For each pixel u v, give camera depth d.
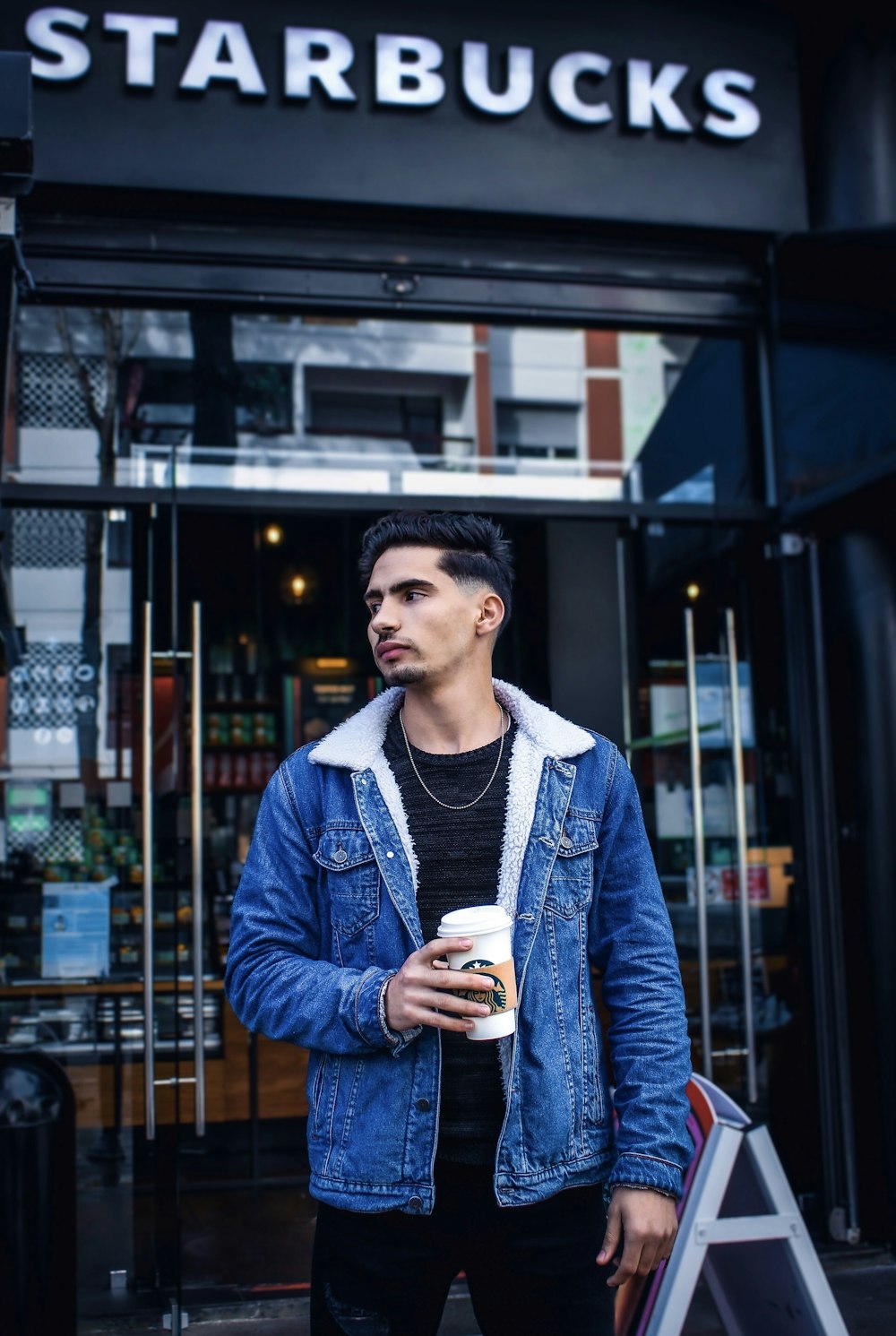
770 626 4.29
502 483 4.35
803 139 4.34
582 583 4.70
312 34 3.92
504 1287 1.61
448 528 1.71
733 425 4.48
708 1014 4.00
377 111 3.99
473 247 4.20
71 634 3.90
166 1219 3.57
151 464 4.06
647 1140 1.55
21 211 3.87
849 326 3.92
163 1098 3.64
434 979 1.44
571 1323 1.60
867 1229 3.91
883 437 3.74
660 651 4.41
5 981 3.75
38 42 3.74
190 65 3.83
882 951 3.96
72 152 3.77
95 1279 3.54
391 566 1.70
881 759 4.02
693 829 4.20
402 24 4.02
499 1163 1.54
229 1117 5.10
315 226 4.07
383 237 4.13
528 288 4.27
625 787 1.75
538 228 4.21
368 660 6.07
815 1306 2.39
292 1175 4.98
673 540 4.42
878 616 4.05
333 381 4.26
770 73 4.32
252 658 6.07
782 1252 2.44
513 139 4.09
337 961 1.63
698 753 4.19
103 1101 3.68
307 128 3.93
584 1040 1.64
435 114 4.04
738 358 4.51
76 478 4.00
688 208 4.21
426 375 4.32
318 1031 1.53
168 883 3.79
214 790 6.08
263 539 5.80
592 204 4.14
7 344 3.11
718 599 4.30
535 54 4.13
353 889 1.63
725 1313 2.64
